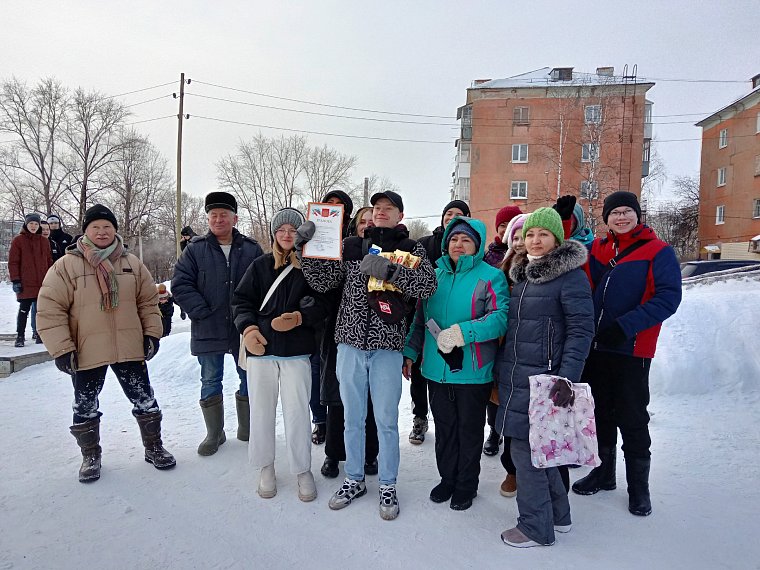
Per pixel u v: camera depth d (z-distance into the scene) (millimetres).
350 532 2623
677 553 2443
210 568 2293
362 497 3033
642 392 2855
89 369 3184
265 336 3004
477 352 2865
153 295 3555
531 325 2676
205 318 3607
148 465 3410
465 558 2400
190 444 3811
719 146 31594
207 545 2479
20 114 32906
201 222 47969
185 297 3543
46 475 3225
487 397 2943
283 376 3029
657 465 3475
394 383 2887
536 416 2486
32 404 4785
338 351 2998
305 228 2918
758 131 28516
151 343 3439
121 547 2445
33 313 7531
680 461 3527
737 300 6324
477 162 31281
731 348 5410
